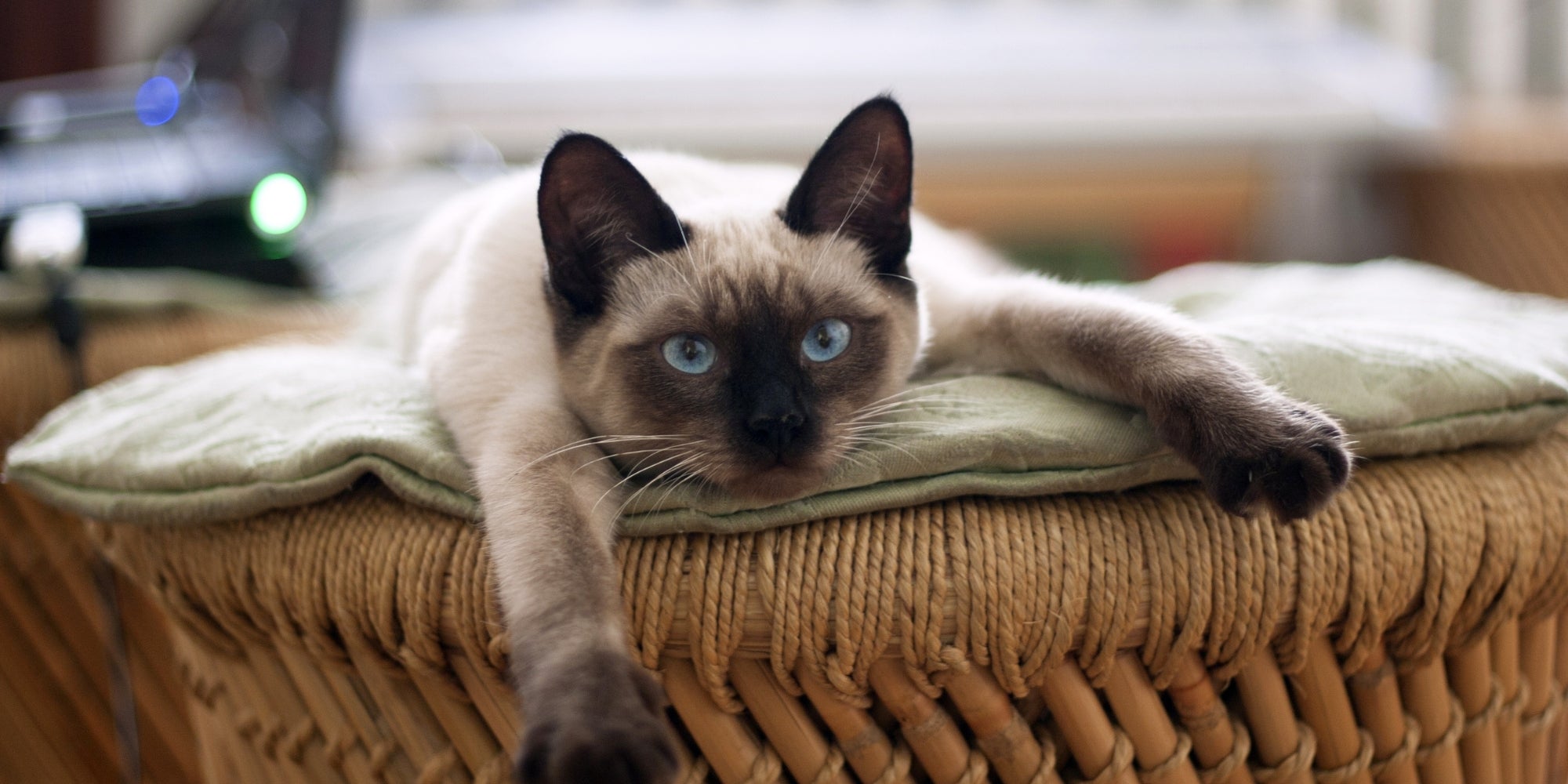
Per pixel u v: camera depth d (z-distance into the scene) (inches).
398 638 20.9
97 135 32.1
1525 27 52.1
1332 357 22.0
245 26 35.4
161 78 34.5
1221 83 53.1
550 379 23.1
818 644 19.9
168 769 29.4
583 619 19.6
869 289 23.2
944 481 20.6
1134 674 20.6
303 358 25.7
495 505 20.8
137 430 23.1
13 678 28.4
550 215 22.5
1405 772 21.6
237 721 23.2
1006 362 24.0
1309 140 51.9
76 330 27.8
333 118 36.1
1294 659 20.7
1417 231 49.3
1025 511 20.6
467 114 53.6
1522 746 22.8
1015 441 20.7
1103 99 53.6
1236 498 20.2
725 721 20.4
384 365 25.4
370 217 37.2
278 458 21.6
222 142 32.2
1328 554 20.4
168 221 30.5
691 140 53.4
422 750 21.4
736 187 26.2
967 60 54.4
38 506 27.6
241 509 21.6
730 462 21.2
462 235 26.5
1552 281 44.8
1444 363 21.8
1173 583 20.2
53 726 28.9
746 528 20.5
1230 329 23.1
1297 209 55.8
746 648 20.1
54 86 42.8
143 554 22.6
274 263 31.8
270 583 21.4
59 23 46.1
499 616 20.3
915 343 23.8
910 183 23.3
